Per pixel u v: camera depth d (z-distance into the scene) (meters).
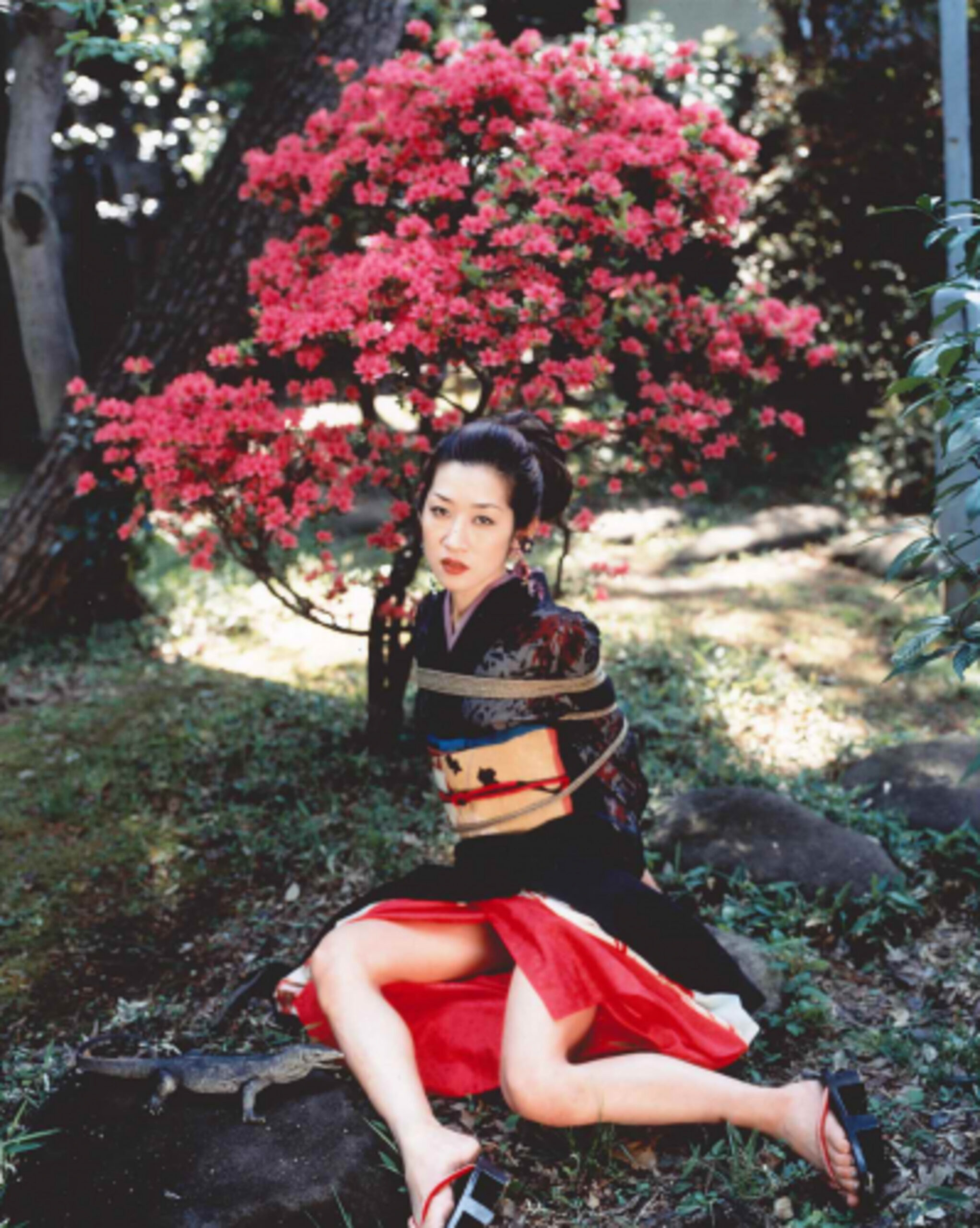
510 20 8.85
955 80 4.56
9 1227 2.05
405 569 3.82
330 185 3.63
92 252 8.97
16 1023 2.86
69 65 5.67
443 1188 2.01
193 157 9.27
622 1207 2.22
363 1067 2.21
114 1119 2.31
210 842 3.68
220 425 3.48
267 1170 2.16
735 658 5.10
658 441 3.80
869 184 7.35
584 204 3.57
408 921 2.44
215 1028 2.77
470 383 7.46
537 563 6.37
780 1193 2.22
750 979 2.74
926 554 2.16
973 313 4.53
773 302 3.82
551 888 2.32
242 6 8.70
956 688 4.85
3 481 8.32
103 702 4.74
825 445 8.33
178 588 6.12
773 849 3.30
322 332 3.28
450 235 3.77
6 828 3.74
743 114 8.02
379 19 5.45
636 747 2.53
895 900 3.11
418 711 2.52
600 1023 2.36
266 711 4.60
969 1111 2.41
